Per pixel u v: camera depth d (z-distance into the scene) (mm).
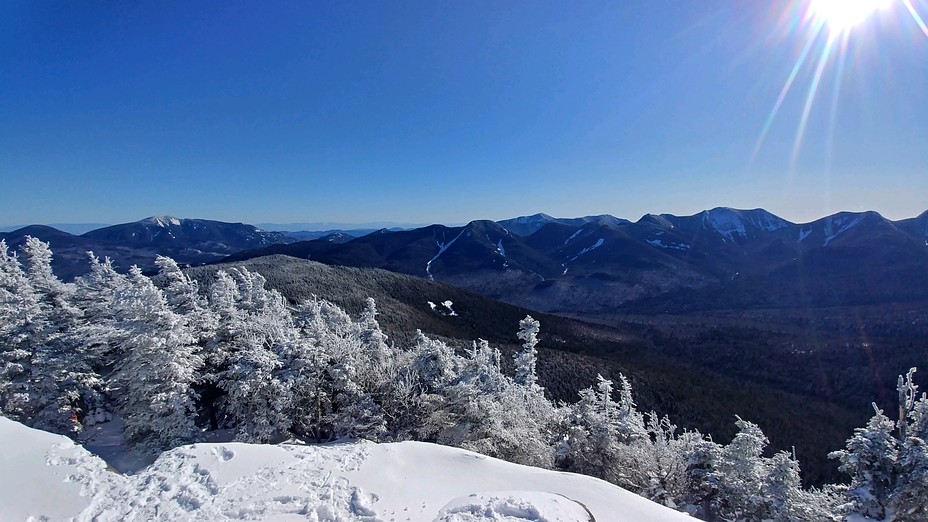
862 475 17922
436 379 22938
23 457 11914
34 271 24359
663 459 21969
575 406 24969
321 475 12188
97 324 22469
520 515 8984
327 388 22016
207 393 21562
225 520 10094
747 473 18750
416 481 12453
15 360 19453
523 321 32062
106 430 21984
